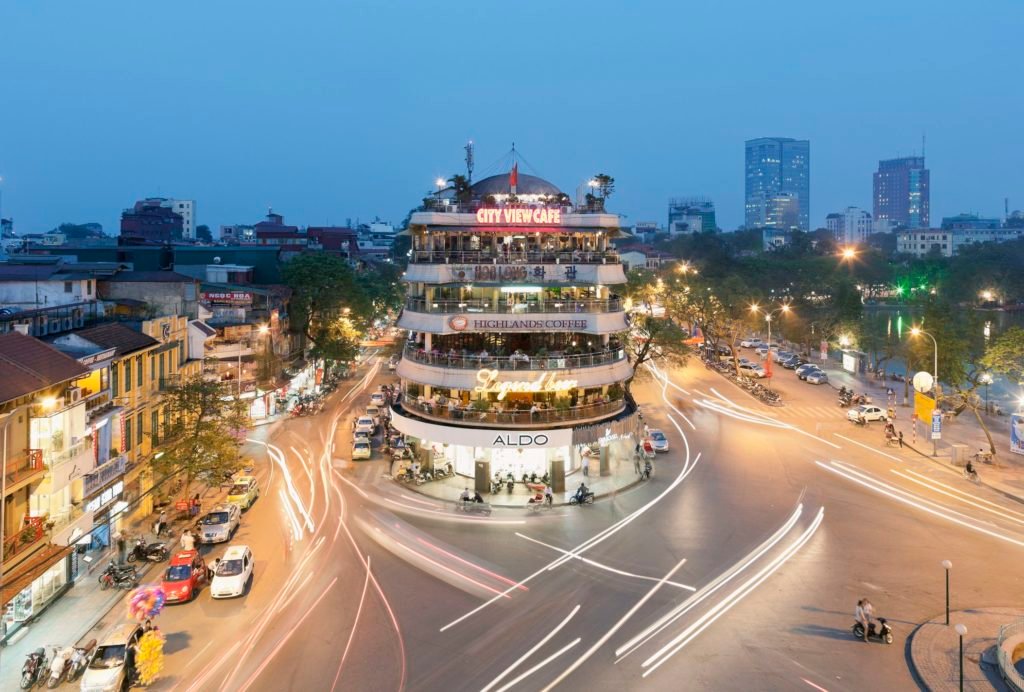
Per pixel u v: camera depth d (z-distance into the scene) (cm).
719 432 7081
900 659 2928
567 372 5406
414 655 2992
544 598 3525
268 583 3722
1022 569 3797
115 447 4322
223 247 11200
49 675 2823
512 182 6406
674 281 12769
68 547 3388
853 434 6956
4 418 2817
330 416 7900
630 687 2739
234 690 2734
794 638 3108
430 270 5603
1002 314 17425
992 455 5862
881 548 4109
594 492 5244
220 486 5100
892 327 14850
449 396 5703
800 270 17700
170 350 5359
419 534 4434
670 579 3728
